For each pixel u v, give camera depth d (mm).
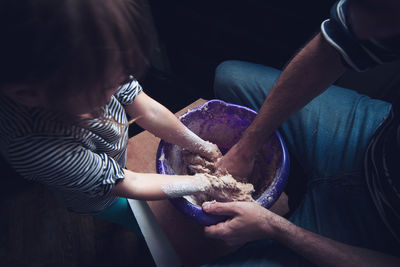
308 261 673
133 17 401
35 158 494
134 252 1233
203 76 1429
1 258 1214
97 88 406
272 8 1014
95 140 605
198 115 838
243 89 934
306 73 609
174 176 688
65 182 542
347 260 594
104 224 1289
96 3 354
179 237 761
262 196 683
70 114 449
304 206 767
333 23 528
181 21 1225
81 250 1237
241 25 1142
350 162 759
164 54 1385
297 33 1046
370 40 462
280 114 684
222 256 715
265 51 1187
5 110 451
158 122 748
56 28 339
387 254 614
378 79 984
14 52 346
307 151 832
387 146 615
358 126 797
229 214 655
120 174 602
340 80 1072
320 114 838
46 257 1221
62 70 364
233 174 778
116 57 389
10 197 1326
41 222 1284
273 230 641
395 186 595
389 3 392
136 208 845
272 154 794
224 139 934
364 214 697
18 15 328
